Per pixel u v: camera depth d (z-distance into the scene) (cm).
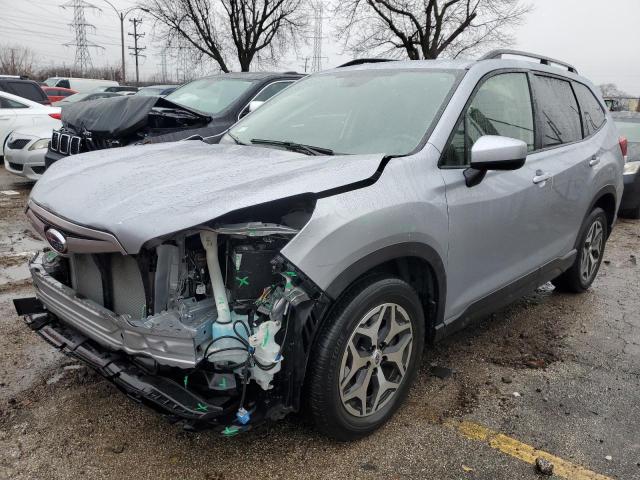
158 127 602
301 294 223
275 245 228
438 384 330
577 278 470
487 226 312
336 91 358
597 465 263
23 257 535
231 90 696
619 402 318
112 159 304
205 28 2706
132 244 212
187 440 268
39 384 313
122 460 253
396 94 328
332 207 232
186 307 223
